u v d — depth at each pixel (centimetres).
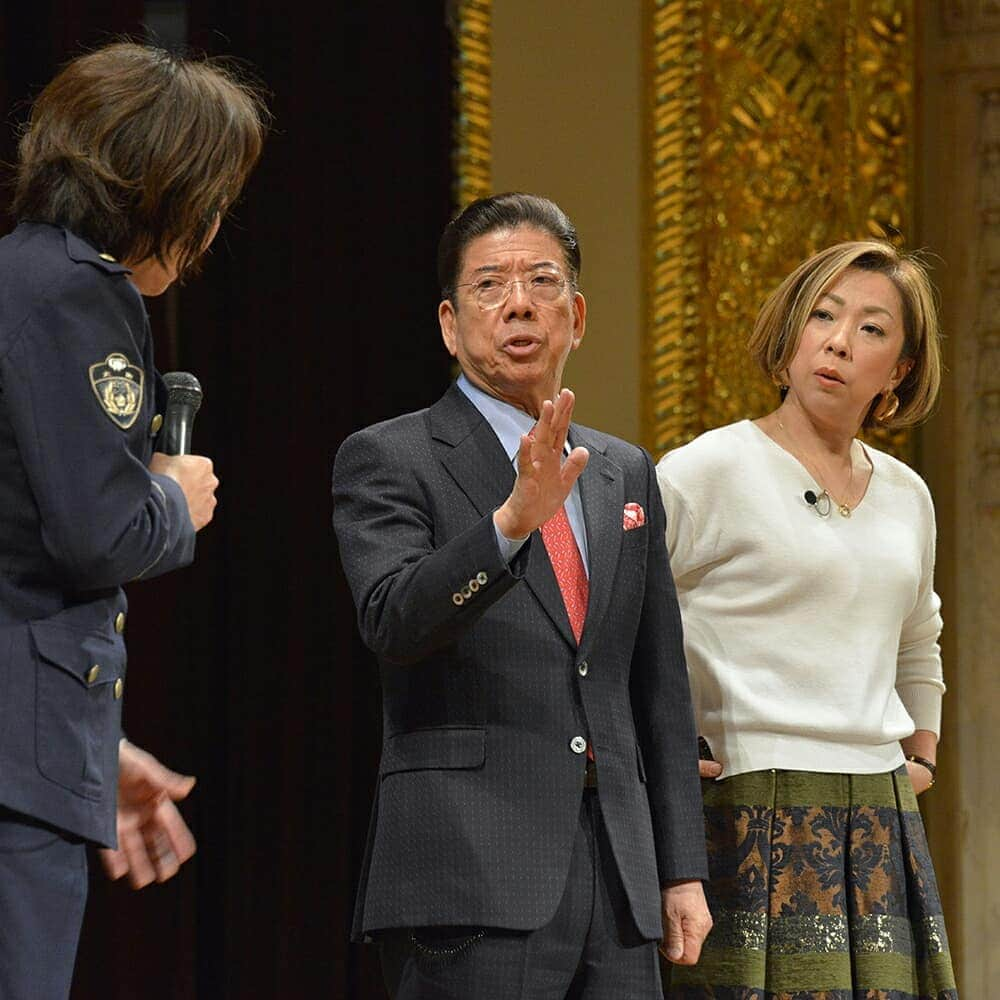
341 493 934
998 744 1962
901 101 1992
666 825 967
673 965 1070
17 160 1730
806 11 1978
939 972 1070
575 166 1931
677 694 986
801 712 1067
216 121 800
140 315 766
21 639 736
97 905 1758
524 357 943
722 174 1945
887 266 1135
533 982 877
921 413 1171
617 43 1941
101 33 1733
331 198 1906
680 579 1109
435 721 896
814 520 1097
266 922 1853
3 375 729
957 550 1978
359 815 1922
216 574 1869
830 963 1042
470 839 873
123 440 739
